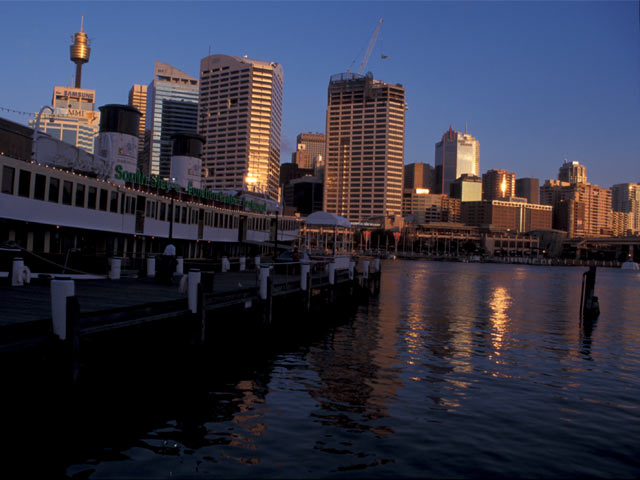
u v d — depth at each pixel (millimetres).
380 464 10672
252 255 57344
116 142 50062
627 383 18609
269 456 10836
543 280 104125
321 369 19062
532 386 17688
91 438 11344
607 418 14336
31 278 23484
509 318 37438
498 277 109875
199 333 16688
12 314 13336
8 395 10414
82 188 30578
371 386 16844
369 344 24609
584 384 18234
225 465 10297
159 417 12898
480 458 11180
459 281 87125
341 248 48062
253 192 70500
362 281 45031
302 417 13422
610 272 189000
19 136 28656
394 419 13578
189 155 61375
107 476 9562
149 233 38344
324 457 10906
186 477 9688
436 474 10297
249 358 20703
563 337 29250
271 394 15469
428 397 15805
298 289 28094
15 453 10359
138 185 38125
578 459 11328
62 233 29281
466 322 34031
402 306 42812
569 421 13977
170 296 19328
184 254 44125
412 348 23875
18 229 26188
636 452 11844
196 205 45312
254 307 22328
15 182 25531
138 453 10656
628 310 47438
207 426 12430
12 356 10406
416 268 145625
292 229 69500
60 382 11070
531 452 11641
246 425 12633
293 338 25844
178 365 16312
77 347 11367
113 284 23812
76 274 26234
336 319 33500
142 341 14898
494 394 16469
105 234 33438
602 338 29297
